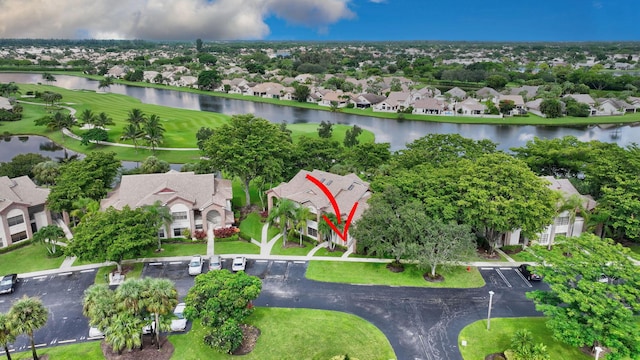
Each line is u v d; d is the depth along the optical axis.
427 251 54.47
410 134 152.12
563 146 87.06
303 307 50.47
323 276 57.25
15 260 61.34
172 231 67.69
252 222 73.69
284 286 54.91
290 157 83.25
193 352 42.84
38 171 86.19
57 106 182.12
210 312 41.19
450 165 72.75
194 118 160.00
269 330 46.28
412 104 194.75
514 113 186.75
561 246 49.03
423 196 63.28
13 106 164.75
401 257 59.66
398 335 45.66
